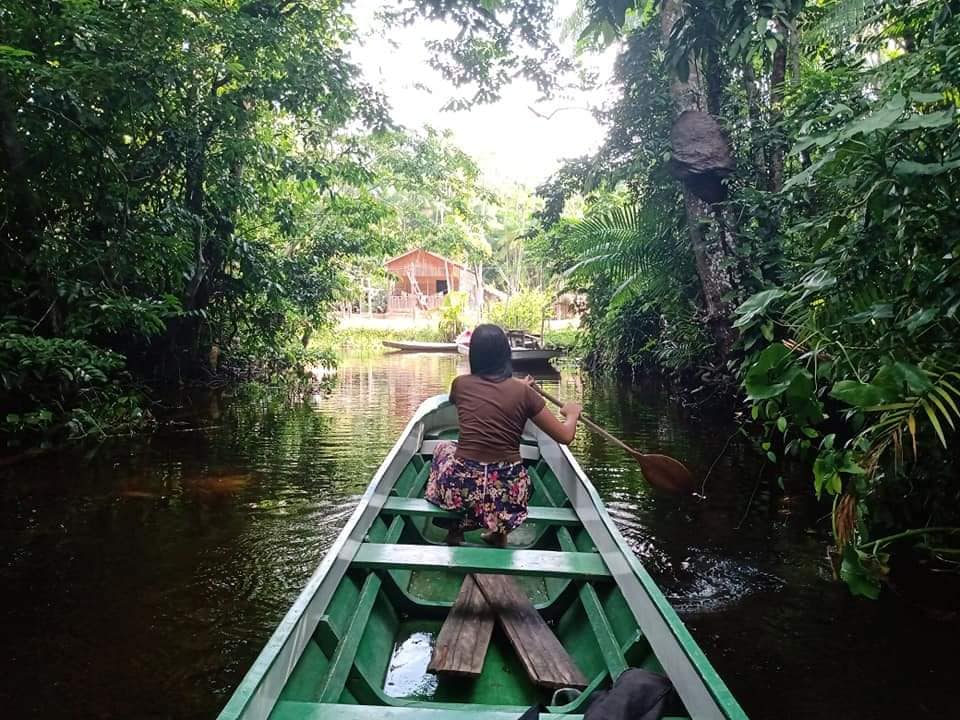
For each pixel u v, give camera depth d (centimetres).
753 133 623
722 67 669
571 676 230
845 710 268
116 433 782
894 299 296
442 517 333
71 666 303
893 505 381
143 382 1041
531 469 474
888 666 297
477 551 279
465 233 2617
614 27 757
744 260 622
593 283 1364
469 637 254
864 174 296
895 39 651
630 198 941
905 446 343
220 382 1234
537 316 2570
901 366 244
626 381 1347
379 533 322
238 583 385
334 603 245
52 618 346
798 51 696
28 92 753
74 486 571
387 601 284
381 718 181
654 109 731
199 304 1142
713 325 664
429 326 2908
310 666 209
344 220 1470
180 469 627
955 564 379
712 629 332
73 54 763
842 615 342
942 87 292
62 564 411
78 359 757
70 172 827
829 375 336
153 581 387
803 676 291
